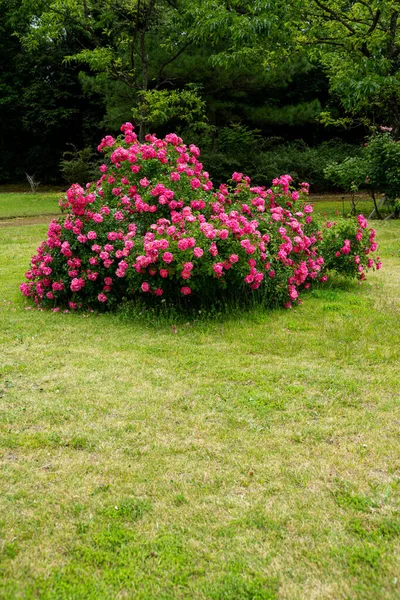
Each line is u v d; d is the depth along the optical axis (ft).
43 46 94.79
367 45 47.14
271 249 21.01
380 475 9.83
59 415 12.14
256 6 37.06
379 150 46.98
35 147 102.99
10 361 15.55
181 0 54.90
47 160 104.22
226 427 11.61
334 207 61.00
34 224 50.06
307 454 10.51
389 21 48.91
